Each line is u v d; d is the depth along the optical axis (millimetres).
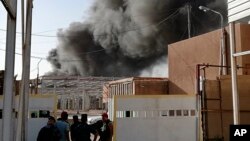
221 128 14070
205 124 13914
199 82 14477
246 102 14352
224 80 14477
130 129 12695
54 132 8406
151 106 12867
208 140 13820
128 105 12711
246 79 14516
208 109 14102
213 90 14375
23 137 7340
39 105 12078
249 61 18297
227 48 19859
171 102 12992
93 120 26719
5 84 4797
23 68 5863
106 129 10734
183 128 12984
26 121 7562
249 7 7219
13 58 4836
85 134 9297
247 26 18703
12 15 4766
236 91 7707
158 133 12820
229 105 14297
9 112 4801
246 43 18531
